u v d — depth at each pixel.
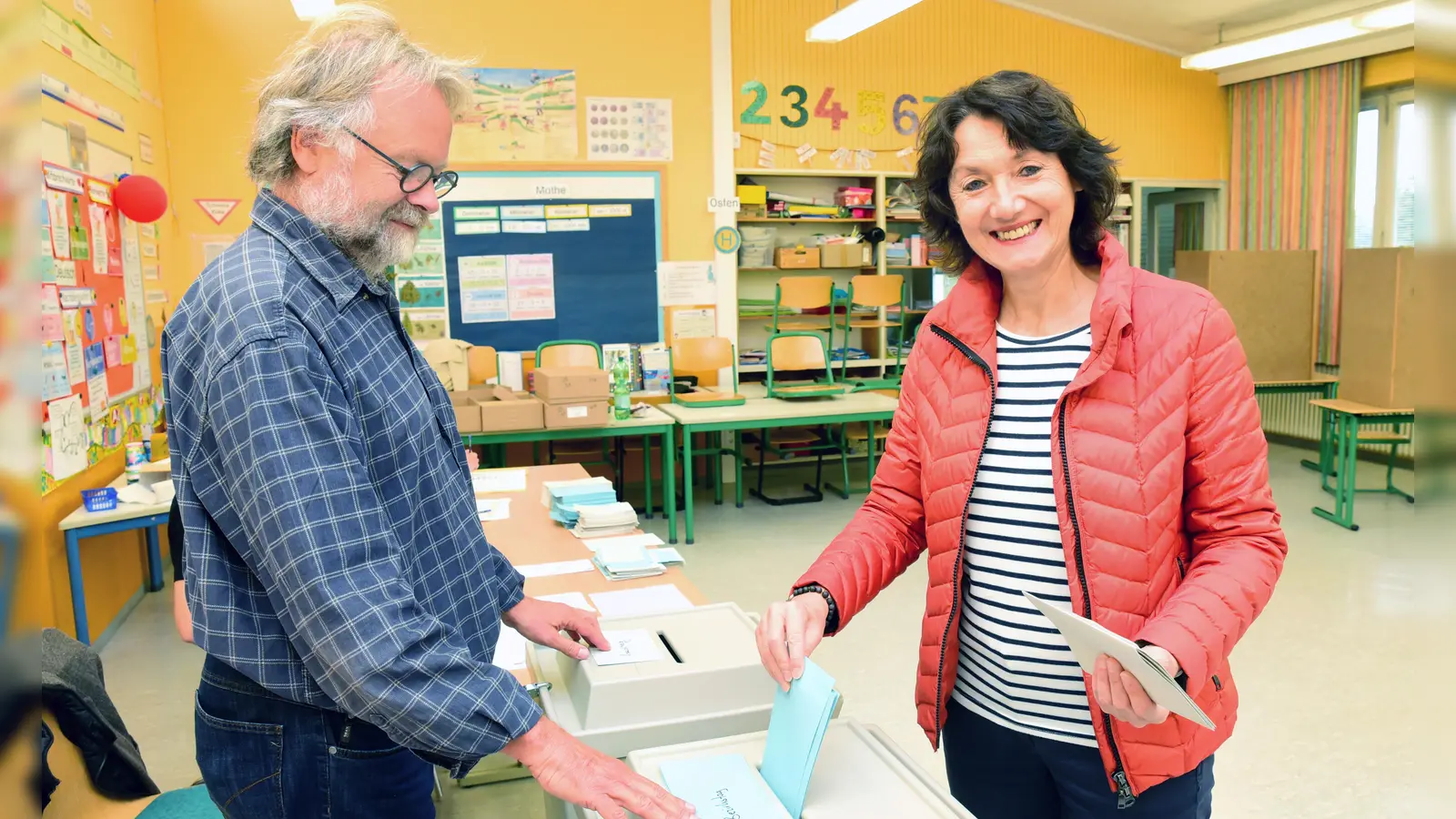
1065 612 0.99
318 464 1.00
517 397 5.12
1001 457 1.28
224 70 5.52
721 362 6.10
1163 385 1.17
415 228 1.18
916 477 1.43
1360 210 6.97
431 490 1.20
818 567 1.33
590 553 2.44
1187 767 1.17
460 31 5.94
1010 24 7.21
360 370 1.11
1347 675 3.32
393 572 1.04
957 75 7.14
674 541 5.23
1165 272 8.58
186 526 1.08
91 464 3.75
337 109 1.06
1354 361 5.45
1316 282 7.16
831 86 6.85
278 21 5.57
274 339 1.00
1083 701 1.23
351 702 1.00
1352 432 5.07
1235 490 1.16
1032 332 1.29
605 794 1.03
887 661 3.57
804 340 6.05
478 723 1.01
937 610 1.34
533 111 6.11
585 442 6.55
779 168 6.74
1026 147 1.17
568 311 6.31
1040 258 1.20
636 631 1.55
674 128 6.37
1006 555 1.27
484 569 1.33
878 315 7.19
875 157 7.01
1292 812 2.51
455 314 6.12
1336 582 4.27
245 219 5.62
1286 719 3.02
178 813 1.69
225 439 1.01
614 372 5.21
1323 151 7.12
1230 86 7.87
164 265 5.15
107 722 1.63
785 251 6.79
